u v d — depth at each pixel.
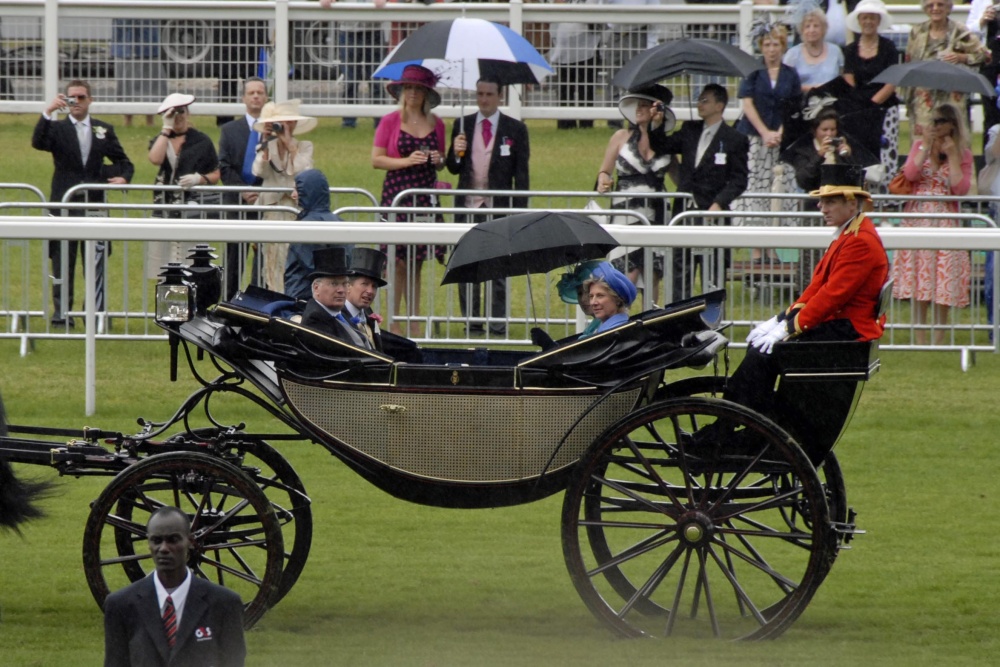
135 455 25.03
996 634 24.97
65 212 46.00
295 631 25.06
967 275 43.12
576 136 68.88
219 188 44.44
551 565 29.17
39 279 44.28
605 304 26.47
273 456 26.72
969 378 43.03
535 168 63.28
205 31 67.06
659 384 26.02
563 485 24.89
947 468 35.59
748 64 49.53
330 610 26.25
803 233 37.44
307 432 24.91
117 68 67.44
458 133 48.50
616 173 47.25
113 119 71.81
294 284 39.00
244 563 26.02
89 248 38.25
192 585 18.89
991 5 52.62
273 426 38.75
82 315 42.84
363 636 24.75
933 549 29.81
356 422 24.86
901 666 23.27
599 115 66.81
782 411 25.08
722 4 67.31
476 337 42.31
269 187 45.47
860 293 24.98
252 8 66.88
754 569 29.30
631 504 25.45
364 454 24.83
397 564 29.06
